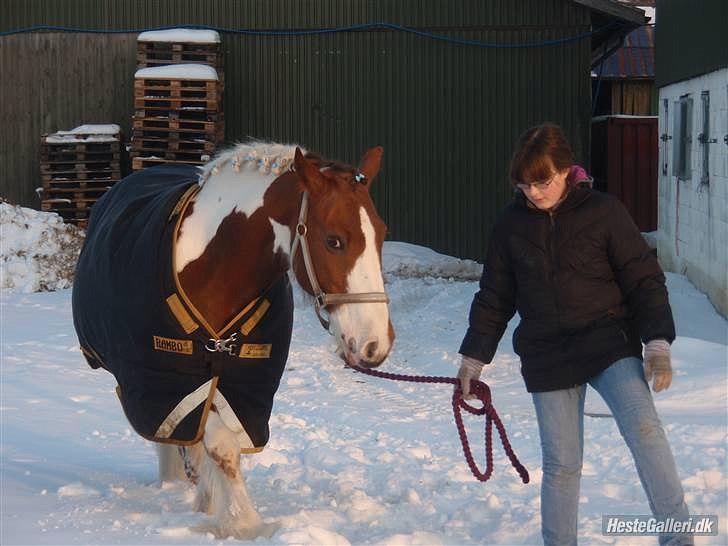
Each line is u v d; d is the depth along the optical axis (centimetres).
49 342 1311
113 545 548
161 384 569
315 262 509
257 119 2212
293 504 641
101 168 2088
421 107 2186
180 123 2042
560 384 495
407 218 2198
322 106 2202
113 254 604
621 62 3269
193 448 636
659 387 468
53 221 1862
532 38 2162
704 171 1566
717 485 669
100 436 851
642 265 488
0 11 2188
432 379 529
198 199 579
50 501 644
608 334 491
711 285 1519
